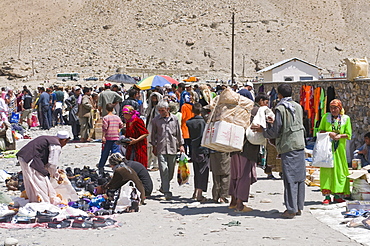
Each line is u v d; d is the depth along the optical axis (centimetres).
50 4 18300
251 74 13038
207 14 15950
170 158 1120
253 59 13750
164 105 1112
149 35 14938
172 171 1130
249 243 716
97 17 16625
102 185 1095
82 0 18888
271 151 1297
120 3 17188
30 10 17950
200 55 13900
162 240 750
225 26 15262
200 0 16775
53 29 16312
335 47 14588
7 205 982
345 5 17350
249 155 929
